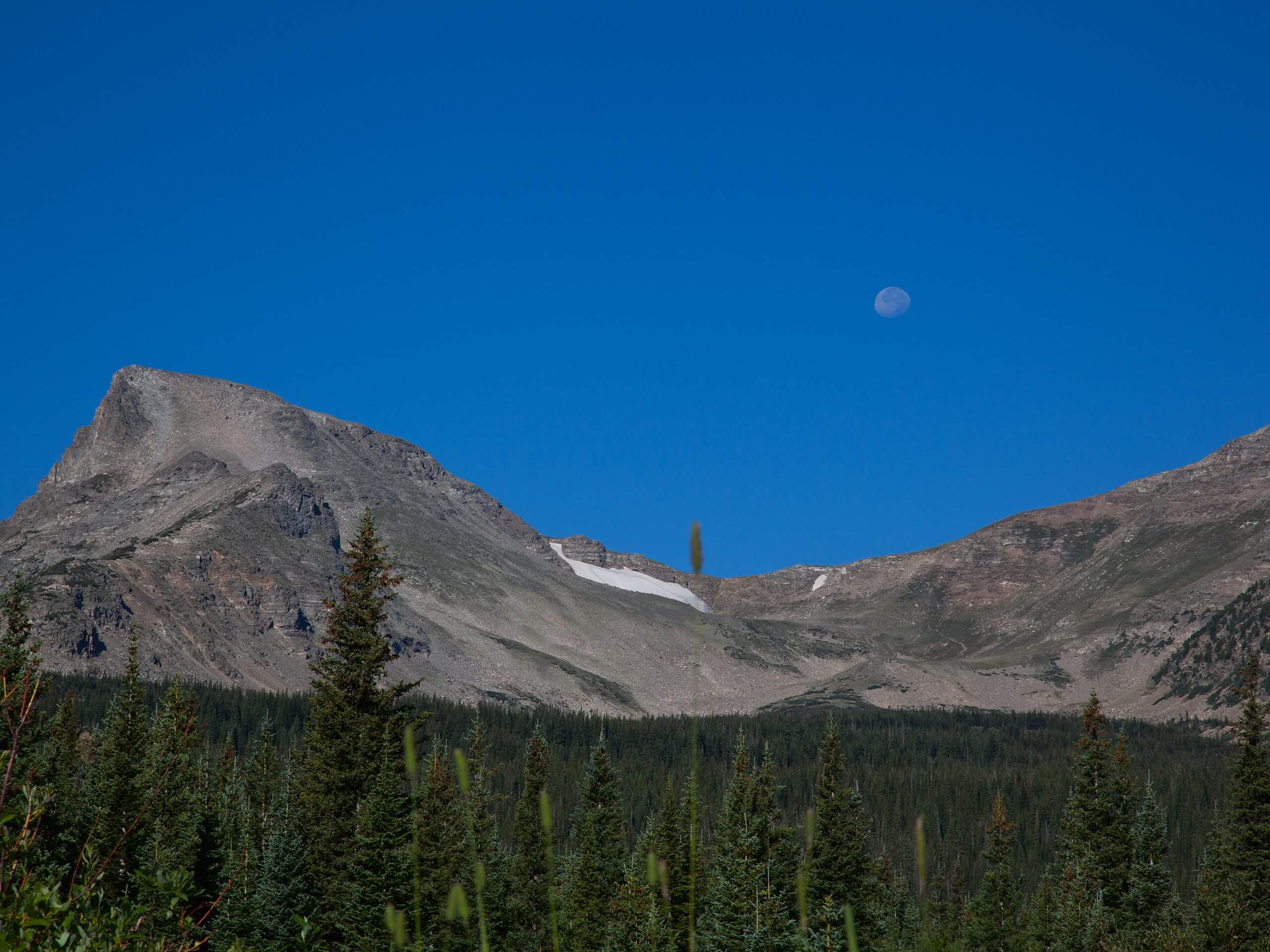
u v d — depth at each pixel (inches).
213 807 2053.4
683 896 2164.1
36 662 666.8
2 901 522.6
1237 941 2233.0
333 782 2175.2
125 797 1797.5
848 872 2365.9
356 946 1895.9
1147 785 2851.9
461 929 1849.2
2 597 1939.0
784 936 2018.9
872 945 2260.1
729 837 2272.4
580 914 2479.1
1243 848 2746.1
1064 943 2480.3
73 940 539.8
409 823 1983.3
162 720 2097.7
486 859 2089.1
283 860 1973.4
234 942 674.8
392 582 2379.4
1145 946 2294.5
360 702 2279.8
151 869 628.4
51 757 1672.0
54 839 1492.4
